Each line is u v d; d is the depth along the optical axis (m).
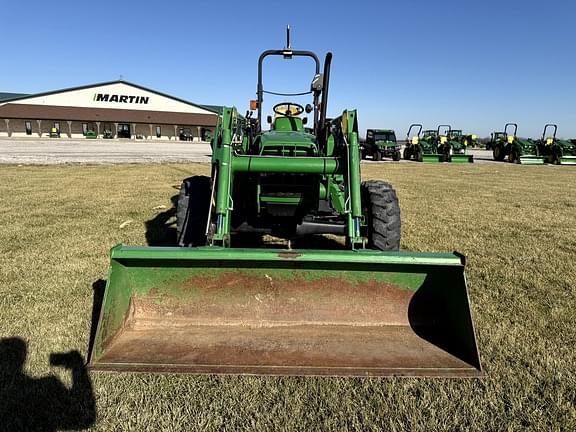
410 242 5.82
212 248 2.86
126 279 2.90
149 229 6.18
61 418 2.28
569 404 2.42
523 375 2.68
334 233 4.29
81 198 8.92
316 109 5.05
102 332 2.56
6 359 2.75
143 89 60.53
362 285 3.01
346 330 2.97
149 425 2.25
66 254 4.89
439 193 11.30
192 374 2.56
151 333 2.88
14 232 5.92
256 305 3.05
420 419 2.31
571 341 3.12
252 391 2.51
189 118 60.72
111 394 2.47
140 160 20.59
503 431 2.24
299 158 3.63
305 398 2.46
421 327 3.00
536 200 10.15
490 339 3.11
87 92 58.28
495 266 4.80
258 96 5.22
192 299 3.02
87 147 32.31
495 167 22.48
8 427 2.21
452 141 28.39
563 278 4.41
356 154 3.53
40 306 3.51
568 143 25.80
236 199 4.45
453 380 2.63
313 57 5.15
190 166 17.55
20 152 24.27
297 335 2.89
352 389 2.54
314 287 3.02
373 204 4.03
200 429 2.23
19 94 65.44
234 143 3.97
